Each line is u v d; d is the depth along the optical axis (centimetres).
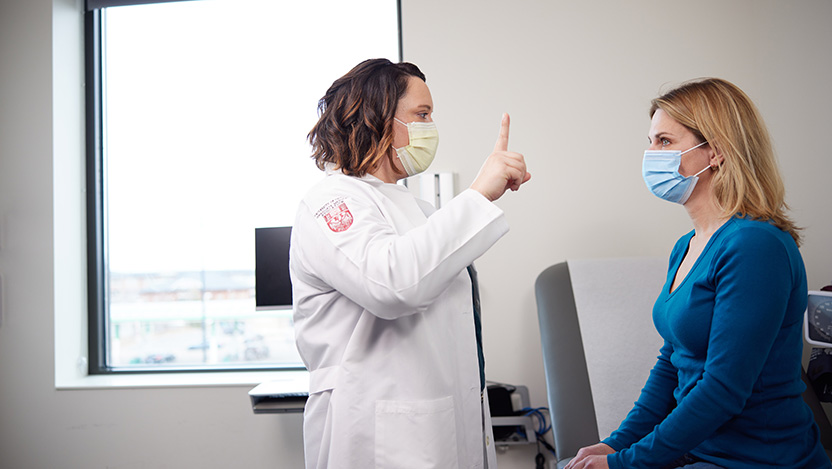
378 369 103
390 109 110
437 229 91
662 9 255
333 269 95
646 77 255
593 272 224
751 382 104
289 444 255
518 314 256
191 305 294
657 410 132
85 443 264
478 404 113
